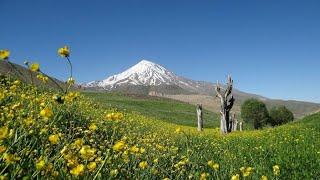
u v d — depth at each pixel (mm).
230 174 7961
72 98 5152
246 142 16359
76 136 7961
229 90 29406
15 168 4059
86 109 14805
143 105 86750
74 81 5148
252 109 66688
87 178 4242
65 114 9688
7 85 10438
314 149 12508
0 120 6234
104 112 16500
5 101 8820
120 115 4906
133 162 6238
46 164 4066
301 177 8984
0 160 3943
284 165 10211
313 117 31469
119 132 11320
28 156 4434
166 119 63031
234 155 11719
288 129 21391
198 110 29062
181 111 92500
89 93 95562
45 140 5191
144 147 9383
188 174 7117
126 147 5984
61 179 4180
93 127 5840
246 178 7930
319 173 9281
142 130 14797
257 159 11227
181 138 14172
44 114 4238
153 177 6258
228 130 28969
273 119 70188
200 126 28906
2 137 3848
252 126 68062
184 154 10188
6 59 4355
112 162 5609
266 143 15383
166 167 7430
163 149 9000
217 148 13164
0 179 3666
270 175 8656
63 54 4613
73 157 4363
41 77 5238
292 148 13180
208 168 8156
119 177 5449
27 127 5324
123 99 93875
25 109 8008
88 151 4395
